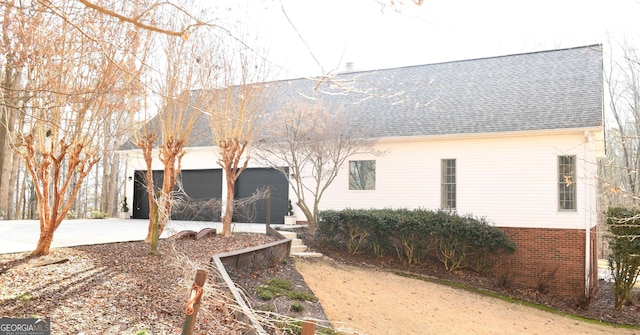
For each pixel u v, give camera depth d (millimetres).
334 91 16656
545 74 18609
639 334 11891
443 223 15023
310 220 16688
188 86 10992
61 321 5398
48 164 8188
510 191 16094
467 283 14742
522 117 16453
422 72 21344
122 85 8305
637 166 21688
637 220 13219
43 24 6980
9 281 6434
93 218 23969
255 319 5512
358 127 18328
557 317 12891
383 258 15727
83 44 7555
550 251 15297
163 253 9562
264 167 20547
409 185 17719
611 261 14445
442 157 17297
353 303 10664
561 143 15492
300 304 8812
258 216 20453
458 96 18922
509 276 15523
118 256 8898
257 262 10680
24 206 34781
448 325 10547
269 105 16125
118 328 5492
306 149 16172
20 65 6809
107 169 32375
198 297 3922
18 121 7832
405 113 18797
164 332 5605
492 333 10523
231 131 13047
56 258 8023
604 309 14227
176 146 11250
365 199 18328
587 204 14812
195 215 19812
